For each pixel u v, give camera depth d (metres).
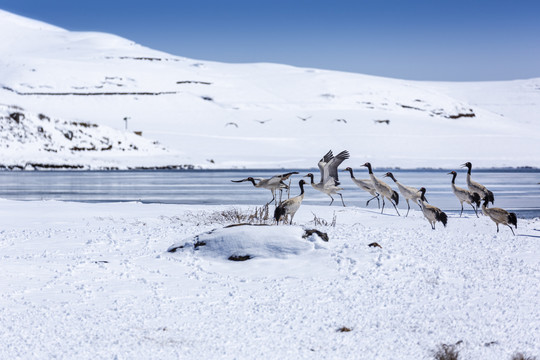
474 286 12.08
